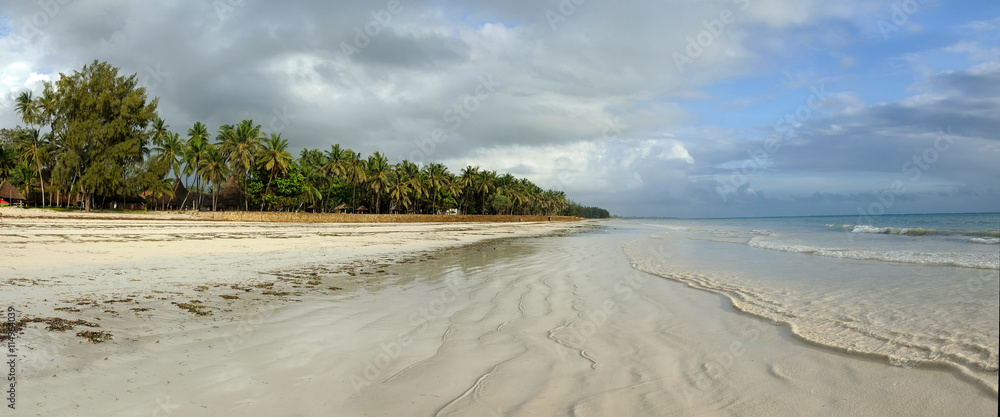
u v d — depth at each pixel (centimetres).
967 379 423
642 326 664
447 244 2553
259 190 6156
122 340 524
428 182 8919
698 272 1277
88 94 4719
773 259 1609
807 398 395
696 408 376
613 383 433
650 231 5359
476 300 861
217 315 681
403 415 360
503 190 11644
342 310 754
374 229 4259
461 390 413
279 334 588
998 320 642
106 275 991
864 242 2427
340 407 372
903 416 357
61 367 425
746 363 492
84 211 4809
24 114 4938
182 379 417
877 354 509
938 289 923
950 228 3691
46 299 713
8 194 5575
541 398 395
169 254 1477
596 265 1484
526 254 1925
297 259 1523
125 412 343
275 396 388
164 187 5816
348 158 7388
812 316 712
